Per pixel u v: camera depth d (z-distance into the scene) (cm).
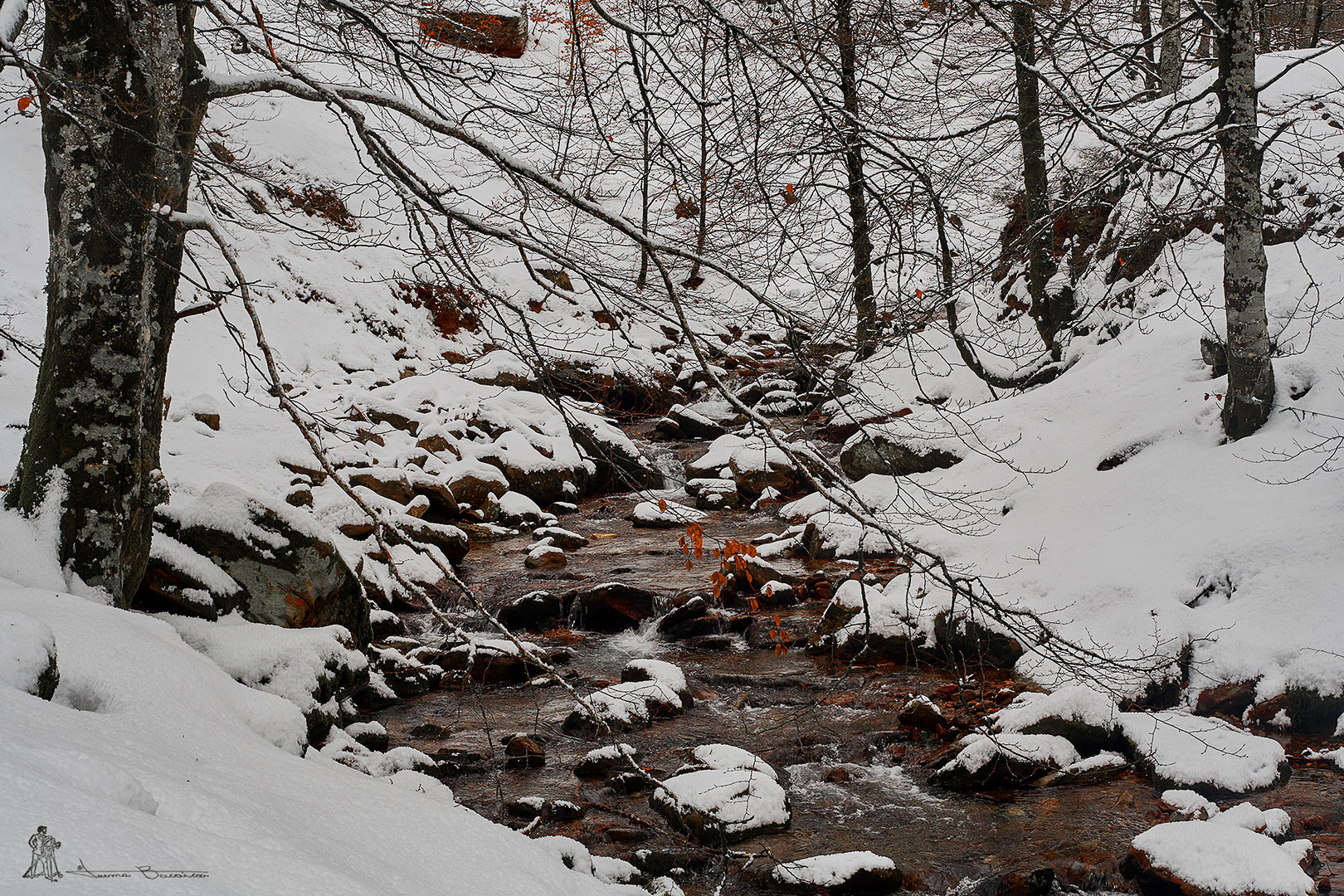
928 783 733
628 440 1742
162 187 632
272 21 629
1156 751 727
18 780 238
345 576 883
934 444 1348
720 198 657
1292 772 712
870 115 714
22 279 1541
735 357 581
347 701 806
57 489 623
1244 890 542
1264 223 1417
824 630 1040
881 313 636
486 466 1550
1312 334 1114
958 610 969
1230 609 877
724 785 679
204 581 799
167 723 425
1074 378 1360
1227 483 1000
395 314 1988
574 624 1111
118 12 592
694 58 725
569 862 563
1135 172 814
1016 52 798
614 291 529
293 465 1304
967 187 875
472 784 732
